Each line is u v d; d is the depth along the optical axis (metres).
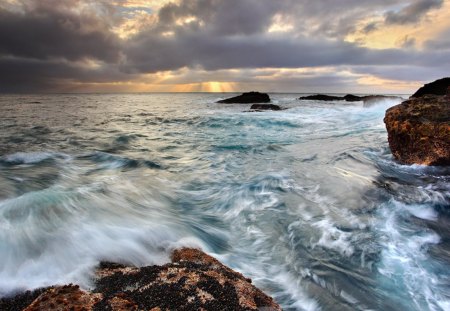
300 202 9.51
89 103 75.69
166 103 75.56
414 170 12.31
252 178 11.95
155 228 7.33
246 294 4.62
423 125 12.45
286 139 20.48
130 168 13.42
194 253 6.20
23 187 9.91
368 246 6.95
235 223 8.31
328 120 28.75
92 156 15.38
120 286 4.74
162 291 4.49
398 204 9.12
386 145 16.34
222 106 55.00
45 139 19.86
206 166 14.12
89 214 7.47
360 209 8.89
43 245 5.91
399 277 5.89
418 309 5.07
